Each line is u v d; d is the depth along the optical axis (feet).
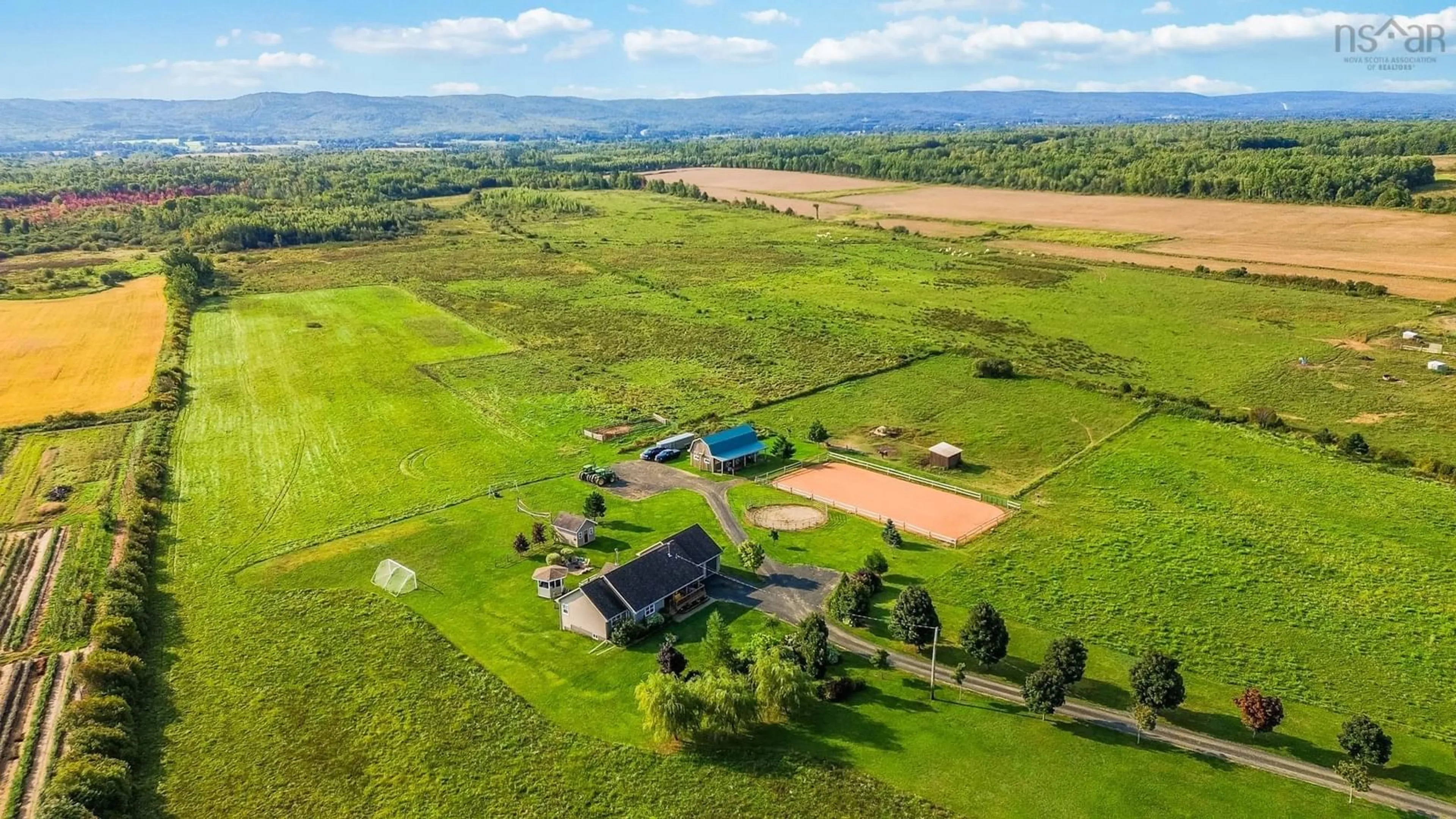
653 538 249.75
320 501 276.62
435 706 177.37
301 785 156.87
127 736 165.37
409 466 303.48
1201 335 450.71
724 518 262.67
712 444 298.15
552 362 424.87
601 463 304.91
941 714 174.60
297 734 169.99
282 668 190.49
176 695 182.19
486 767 160.45
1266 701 163.94
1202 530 248.52
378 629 204.44
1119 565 230.89
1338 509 260.83
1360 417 334.65
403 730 170.50
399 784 156.56
